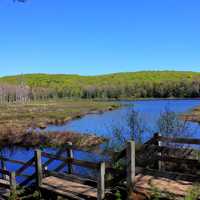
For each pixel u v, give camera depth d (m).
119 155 9.03
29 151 24.59
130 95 157.50
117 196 8.40
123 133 15.12
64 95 162.50
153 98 149.62
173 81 159.62
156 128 15.59
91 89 160.88
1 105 95.19
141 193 8.16
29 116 52.50
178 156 11.27
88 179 10.27
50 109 71.94
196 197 7.61
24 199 9.94
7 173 10.41
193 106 71.94
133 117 14.06
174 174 8.08
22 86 145.75
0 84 142.50
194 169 10.54
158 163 10.47
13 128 35.38
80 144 23.64
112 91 158.50
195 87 144.00
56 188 9.71
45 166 10.41
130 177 8.45
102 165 8.52
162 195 7.87
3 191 10.93
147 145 9.62
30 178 10.69
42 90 158.88
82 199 8.81
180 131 12.80
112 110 67.19
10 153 23.89
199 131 24.19
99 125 38.00
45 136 27.70
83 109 70.44
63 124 42.16
